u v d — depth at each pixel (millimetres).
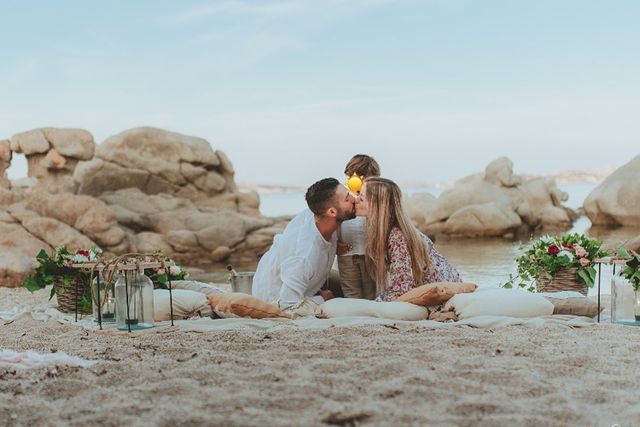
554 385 4035
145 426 3461
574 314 6566
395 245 6684
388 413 3551
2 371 4578
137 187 26297
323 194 6777
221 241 23125
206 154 26891
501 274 15281
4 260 14305
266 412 3627
